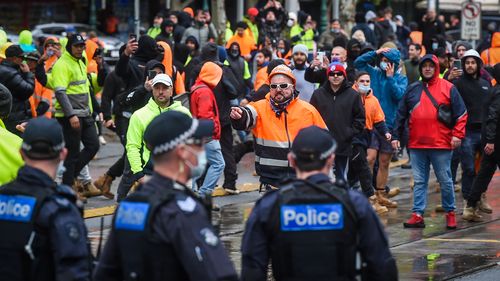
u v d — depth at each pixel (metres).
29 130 13.65
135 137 26.23
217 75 30.17
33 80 29.42
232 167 34.19
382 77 33.88
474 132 31.81
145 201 12.77
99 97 49.09
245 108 23.77
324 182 13.65
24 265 13.39
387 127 33.91
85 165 32.28
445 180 28.91
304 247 13.39
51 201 13.39
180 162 12.92
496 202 34.31
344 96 28.81
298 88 32.94
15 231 13.37
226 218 29.95
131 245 12.78
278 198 13.56
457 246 26.56
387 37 60.75
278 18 56.66
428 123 28.61
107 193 32.62
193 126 12.92
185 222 12.55
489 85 32.03
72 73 31.14
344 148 28.80
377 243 13.49
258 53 48.56
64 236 13.24
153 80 26.42
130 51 31.81
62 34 77.06
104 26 88.56
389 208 32.72
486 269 23.84
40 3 90.75
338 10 71.94
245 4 80.31
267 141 23.72
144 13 90.31
